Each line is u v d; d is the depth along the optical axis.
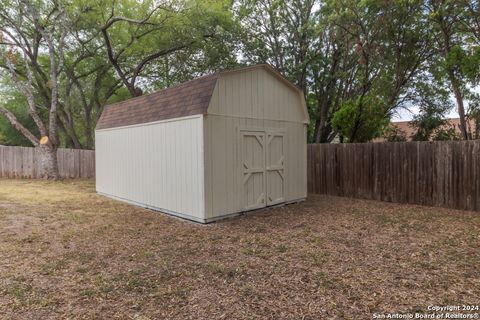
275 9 14.25
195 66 15.67
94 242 4.36
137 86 18.16
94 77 17.50
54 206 7.03
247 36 15.51
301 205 7.38
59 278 3.14
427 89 12.54
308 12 13.70
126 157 7.93
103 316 2.41
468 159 6.35
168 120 6.30
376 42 10.70
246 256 3.79
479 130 8.97
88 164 13.91
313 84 14.27
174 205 6.22
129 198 7.82
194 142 5.67
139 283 3.01
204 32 14.31
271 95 6.95
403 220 5.66
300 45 14.06
